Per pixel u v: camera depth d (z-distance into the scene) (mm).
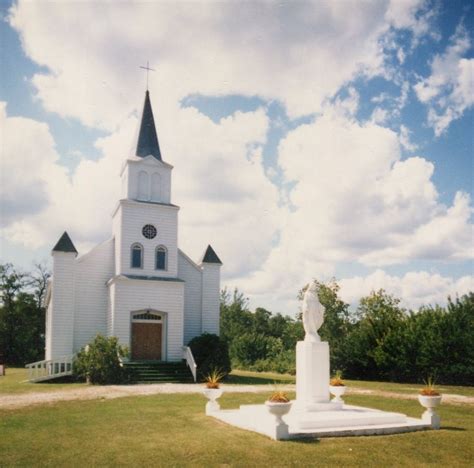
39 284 66125
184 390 23266
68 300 32062
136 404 18203
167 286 33125
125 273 32938
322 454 10578
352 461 10164
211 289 36656
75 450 11094
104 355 27188
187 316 35875
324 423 12703
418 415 16000
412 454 10758
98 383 26797
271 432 12008
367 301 54219
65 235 32938
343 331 54312
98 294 33438
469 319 29906
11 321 64312
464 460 10445
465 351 28828
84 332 32625
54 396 20891
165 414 15773
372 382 30703
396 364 31266
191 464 9977
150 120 37344
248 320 82562
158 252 34219
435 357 29453
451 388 26328
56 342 31469
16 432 13039
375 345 33219
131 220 33750
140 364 29984
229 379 31047
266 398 20109
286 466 9828
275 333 84000
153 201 35188
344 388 15133
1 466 9898
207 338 31531
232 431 12852
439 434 12586
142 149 36219
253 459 10258
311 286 15305
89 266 33531
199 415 15469
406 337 31094
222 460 10203
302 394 14633
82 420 14758
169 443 11648
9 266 65062
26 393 22203
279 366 43656
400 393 22969
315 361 14492
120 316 31625
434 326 30031
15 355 63156
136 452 10875
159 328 32781
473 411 17188
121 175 37562
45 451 11016
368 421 13172
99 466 9891
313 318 14953
